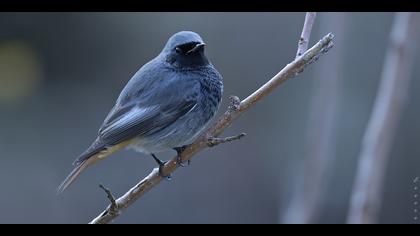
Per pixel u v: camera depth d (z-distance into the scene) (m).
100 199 15.20
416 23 8.38
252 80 16.03
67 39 16.58
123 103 8.81
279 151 15.46
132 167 15.26
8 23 16.31
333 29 9.77
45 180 15.48
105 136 8.53
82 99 16.41
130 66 16.58
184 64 8.87
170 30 16.33
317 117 9.55
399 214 14.15
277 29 16.02
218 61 16.08
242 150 15.67
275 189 15.30
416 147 14.20
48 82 16.44
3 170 15.46
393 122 8.34
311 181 9.47
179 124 8.80
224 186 15.46
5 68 16.16
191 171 15.52
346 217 14.23
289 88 15.59
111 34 16.58
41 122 16.05
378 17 14.62
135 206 15.07
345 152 14.32
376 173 8.30
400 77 8.37
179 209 15.17
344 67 14.58
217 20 16.11
